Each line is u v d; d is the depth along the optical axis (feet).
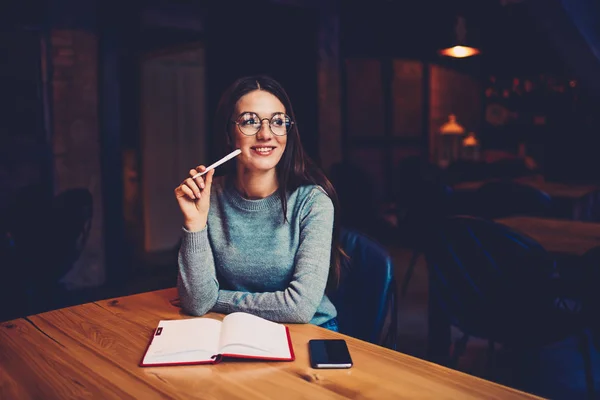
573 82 30.14
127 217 24.56
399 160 25.93
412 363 3.65
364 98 23.56
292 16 19.17
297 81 19.53
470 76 30.68
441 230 7.57
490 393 3.17
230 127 5.32
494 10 23.35
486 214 14.21
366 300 5.43
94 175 15.17
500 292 7.20
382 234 21.63
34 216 11.05
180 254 4.77
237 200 5.27
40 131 14.37
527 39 28.86
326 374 3.46
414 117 26.76
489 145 32.60
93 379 3.38
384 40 21.94
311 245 4.93
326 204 5.17
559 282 7.05
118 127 15.51
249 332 3.93
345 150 21.83
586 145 30.68
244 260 5.17
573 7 17.78
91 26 14.92
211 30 17.21
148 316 4.69
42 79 14.29
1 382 3.35
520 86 31.76
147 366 3.58
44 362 3.66
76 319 4.60
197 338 3.89
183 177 21.02
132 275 16.35
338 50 20.84
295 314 4.54
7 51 13.74
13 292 10.84
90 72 14.98
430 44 22.34
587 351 7.49
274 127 5.05
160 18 17.80
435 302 9.66
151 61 19.83
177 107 20.66
